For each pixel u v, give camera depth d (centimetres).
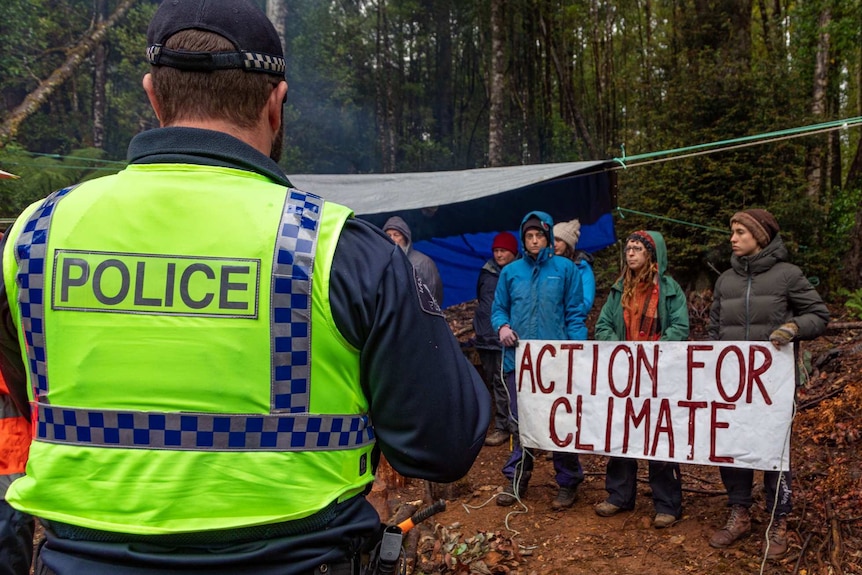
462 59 2917
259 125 109
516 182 540
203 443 92
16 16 1099
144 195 98
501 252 576
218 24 104
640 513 395
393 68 2389
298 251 95
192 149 101
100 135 1462
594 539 364
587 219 630
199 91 104
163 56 104
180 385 92
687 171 1046
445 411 103
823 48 1425
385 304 98
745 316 346
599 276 1252
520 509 417
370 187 607
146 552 92
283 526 95
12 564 243
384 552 114
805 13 1448
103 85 1472
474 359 659
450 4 2531
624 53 2872
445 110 2656
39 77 1287
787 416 323
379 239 105
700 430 345
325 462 97
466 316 1103
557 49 2636
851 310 848
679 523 375
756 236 341
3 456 239
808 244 1038
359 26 2144
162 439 92
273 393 93
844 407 521
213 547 93
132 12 1481
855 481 397
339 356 97
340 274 97
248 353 93
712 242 1019
